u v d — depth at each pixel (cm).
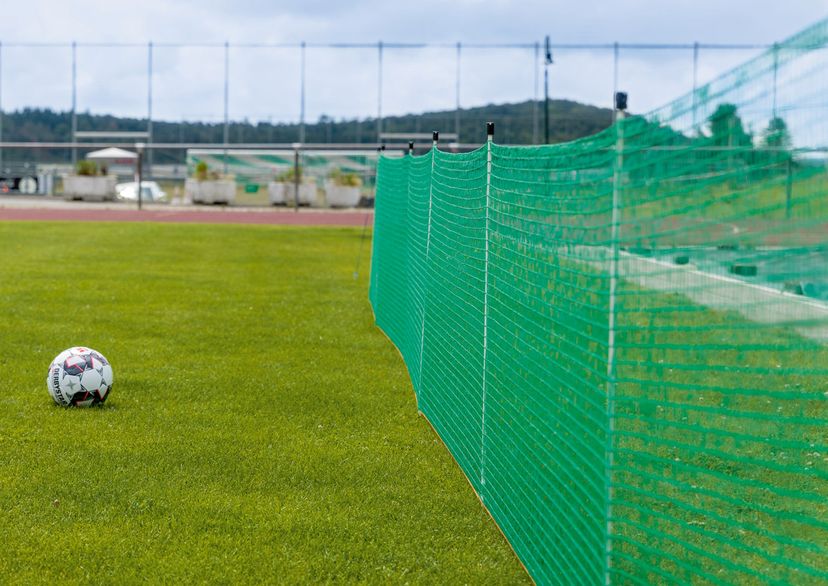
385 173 1095
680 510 441
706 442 534
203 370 777
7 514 452
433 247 692
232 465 532
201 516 454
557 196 391
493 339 484
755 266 388
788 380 674
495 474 461
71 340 892
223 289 1280
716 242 346
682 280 666
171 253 1727
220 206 3400
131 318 1025
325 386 732
